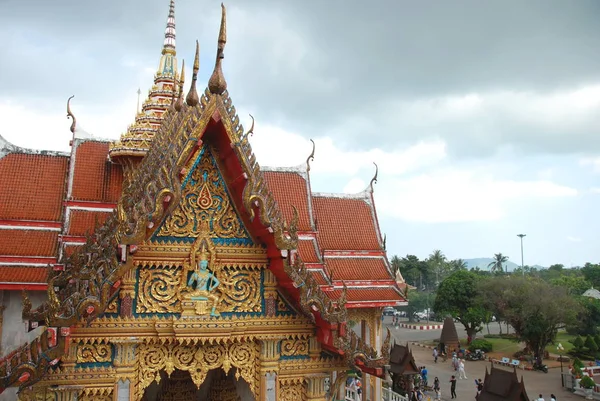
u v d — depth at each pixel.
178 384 16.53
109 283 9.95
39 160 34.44
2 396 24.69
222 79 11.48
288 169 41.19
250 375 12.25
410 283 168.88
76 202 31.84
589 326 89.75
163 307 11.38
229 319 11.74
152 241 11.46
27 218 31.23
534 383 60.56
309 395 12.55
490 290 81.25
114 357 11.08
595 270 156.12
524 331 72.31
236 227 12.22
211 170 12.16
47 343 9.42
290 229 11.44
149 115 35.59
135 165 31.28
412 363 46.00
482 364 73.50
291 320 12.46
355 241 42.41
